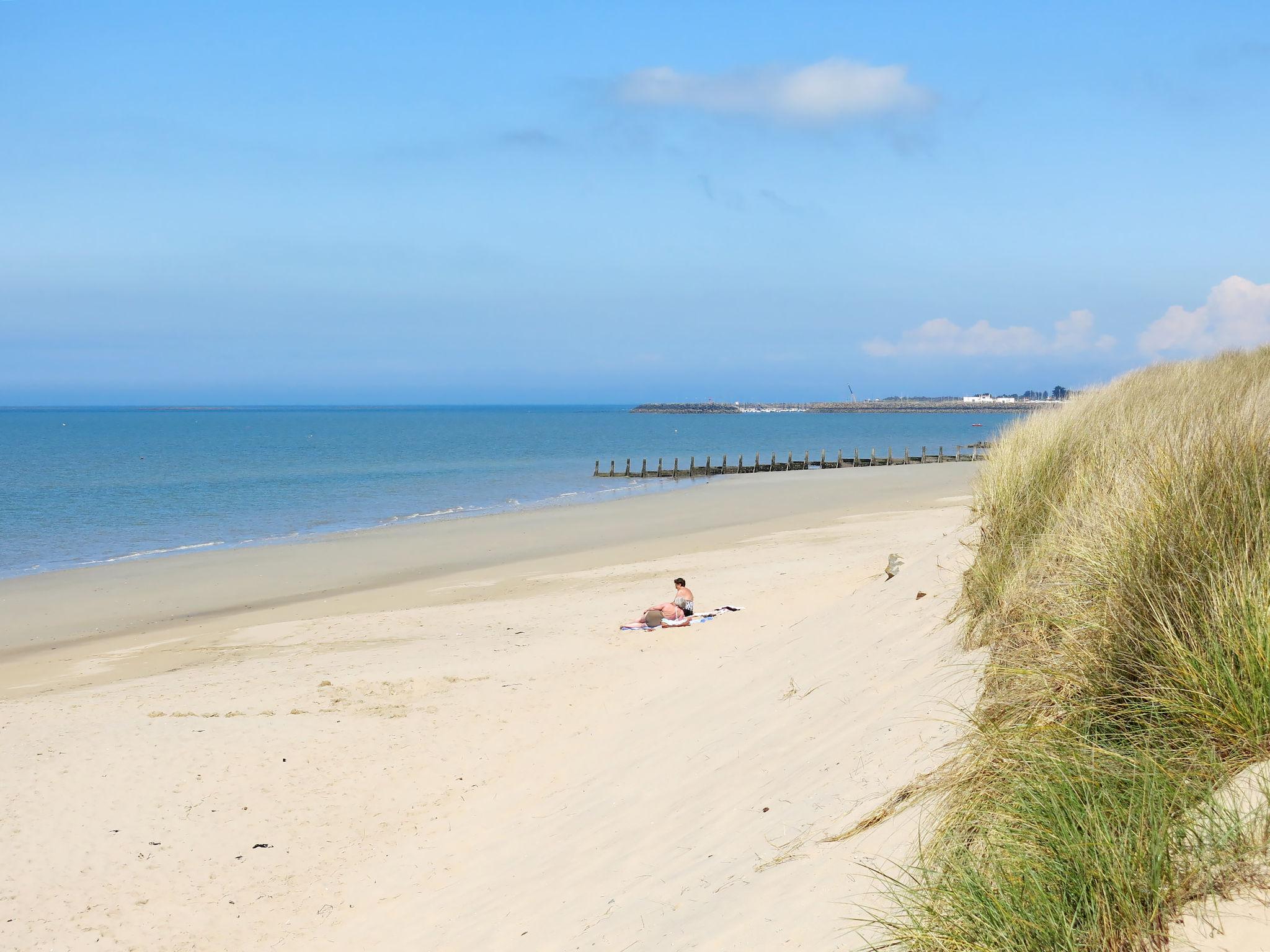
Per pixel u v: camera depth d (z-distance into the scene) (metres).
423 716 10.69
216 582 23.00
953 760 3.72
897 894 3.13
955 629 5.63
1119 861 2.48
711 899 4.12
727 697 7.65
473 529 31.66
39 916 6.63
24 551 29.44
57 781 9.03
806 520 28.80
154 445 104.44
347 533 31.89
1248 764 2.68
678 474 55.31
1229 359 10.77
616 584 19.33
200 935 6.33
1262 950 2.12
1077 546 4.17
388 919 6.05
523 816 7.29
